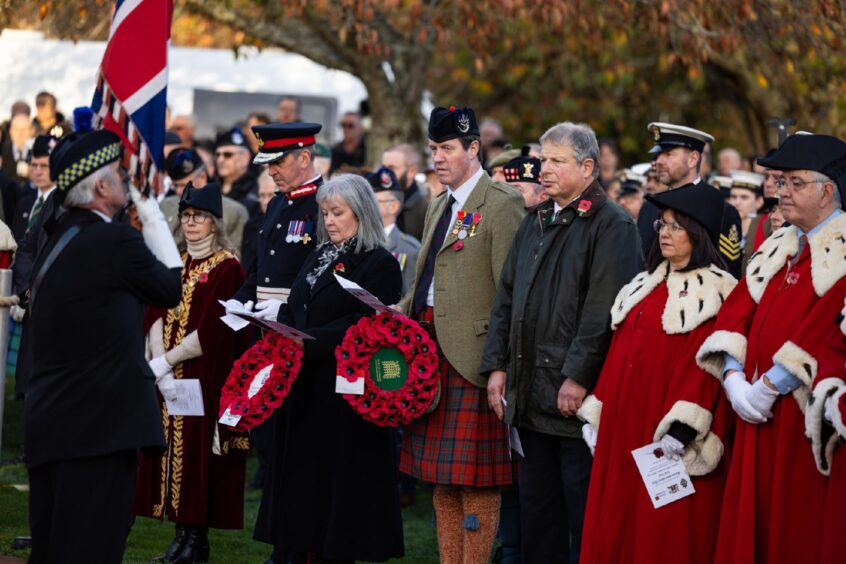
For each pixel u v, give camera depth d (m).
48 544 19.12
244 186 40.41
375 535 23.67
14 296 30.20
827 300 19.12
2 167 46.22
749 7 41.78
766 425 19.56
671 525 20.30
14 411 42.03
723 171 44.19
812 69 48.56
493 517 23.92
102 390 18.84
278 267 26.02
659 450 20.45
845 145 19.67
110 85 20.47
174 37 67.69
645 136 69.88
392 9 47.16
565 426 22.25
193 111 54.56
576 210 22.50
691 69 44.72
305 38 51.22
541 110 72.62
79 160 19.25
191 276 27.03
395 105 53.12
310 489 23.77
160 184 20.47
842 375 18.61
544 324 22.38
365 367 23.00
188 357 26.36
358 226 24.30
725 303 20.47
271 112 55.28
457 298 23.98
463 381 23.89
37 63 50.88
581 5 45.16
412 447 24.30
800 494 19.12
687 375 20.53
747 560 19.28
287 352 23.42
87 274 18.92
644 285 21.47
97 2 43.72
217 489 26.44
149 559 26.75
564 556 22.91
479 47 49.66
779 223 26.70
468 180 24.48
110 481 18.97
